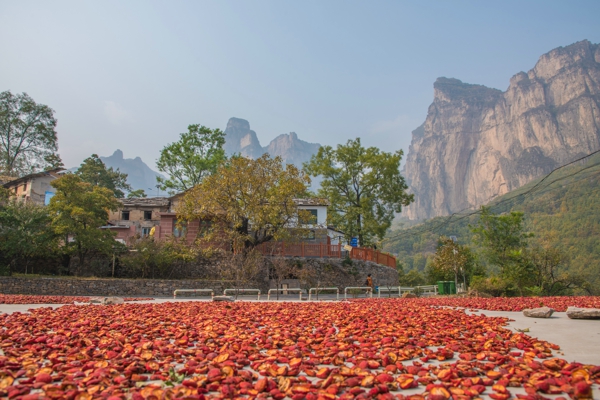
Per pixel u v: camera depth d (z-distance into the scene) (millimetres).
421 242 128000
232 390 4641
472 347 7402
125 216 41438
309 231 31562
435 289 32844
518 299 21234
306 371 5547
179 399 4238
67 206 27062
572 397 4691
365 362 5980
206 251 27484
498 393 4789
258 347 7254
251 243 28688
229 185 27938
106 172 68875
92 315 11562
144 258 27078
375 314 12070
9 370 5359
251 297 24953
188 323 10047
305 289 29984
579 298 21984
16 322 9758
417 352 6902
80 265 28094
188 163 49688
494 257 33312
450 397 4594
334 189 46219
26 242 26281
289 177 28938
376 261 36719
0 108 54812
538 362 6004
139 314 11969
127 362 5824
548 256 32750
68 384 4691
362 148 46594
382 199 46156
